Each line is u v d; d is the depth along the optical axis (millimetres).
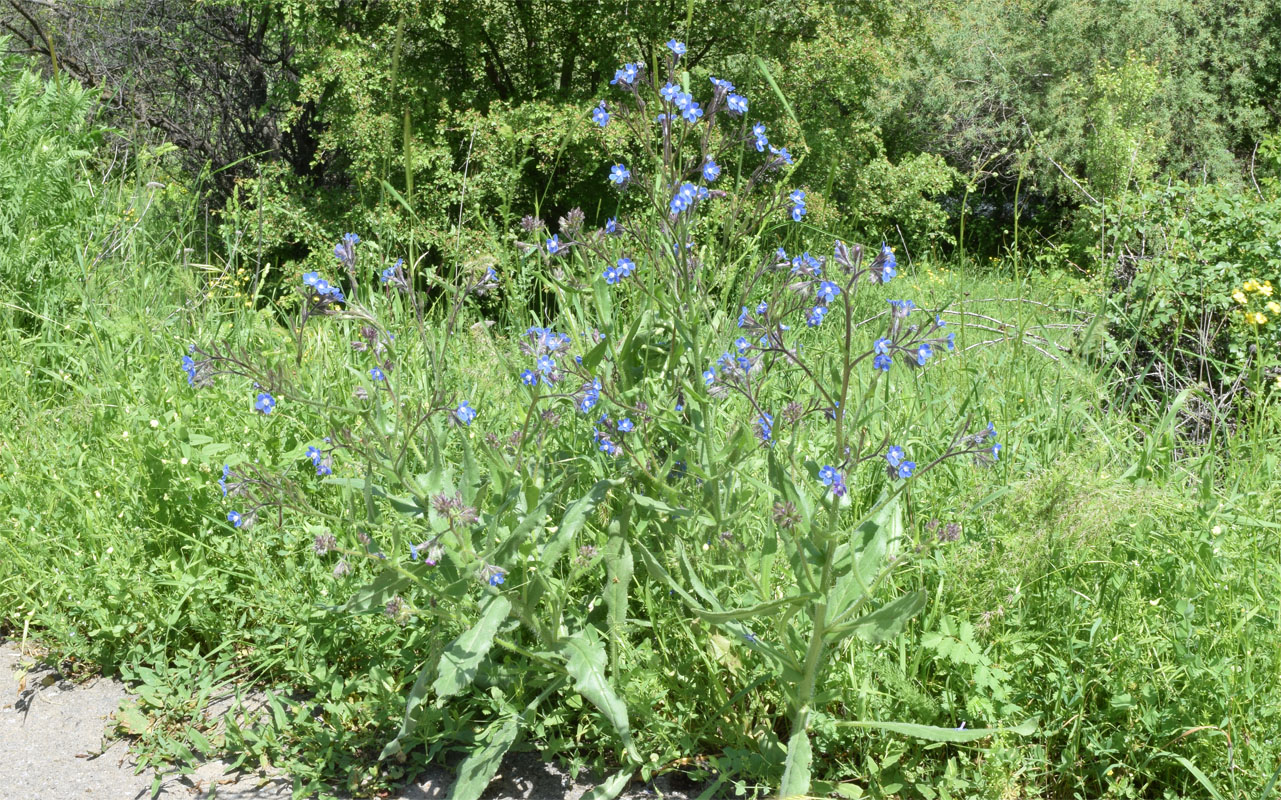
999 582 2781
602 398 2549
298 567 3154
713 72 13352
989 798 2412
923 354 2129
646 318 2799
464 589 2273
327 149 13656
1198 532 3002
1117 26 20422
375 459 2391
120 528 3279
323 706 2811
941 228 15039
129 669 3049
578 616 2797
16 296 5320
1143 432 4199
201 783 2605
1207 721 2494
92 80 14898
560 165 12219
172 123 15531
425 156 11625
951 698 2613
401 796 2572
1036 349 5043
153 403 3818
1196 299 5793
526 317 4148
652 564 2514
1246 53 20141
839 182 13430
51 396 4441
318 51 13008
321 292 2361
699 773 2592
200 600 3057
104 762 2682
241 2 14164
